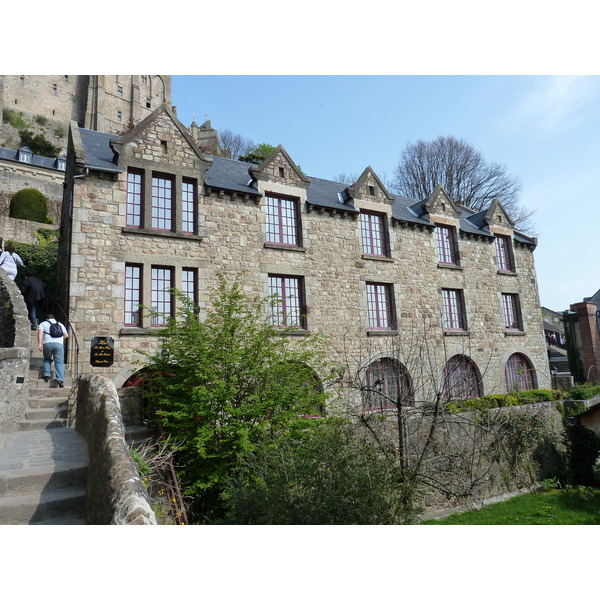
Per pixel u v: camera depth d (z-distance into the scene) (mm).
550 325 32219
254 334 8945
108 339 10297
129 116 53344
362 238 15086
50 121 49781
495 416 10711
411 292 15500
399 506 5555
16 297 8820
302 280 13547
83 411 6617
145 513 2885
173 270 11664
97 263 10656
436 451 8922
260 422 7688
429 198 16938
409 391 10125
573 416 13508
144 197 11539
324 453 5609
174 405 7641
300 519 5133
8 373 6707
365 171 15539
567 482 12234
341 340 13594
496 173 32250
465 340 16312
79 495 4438
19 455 5387
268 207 13547
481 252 17938
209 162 12508
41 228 21141
